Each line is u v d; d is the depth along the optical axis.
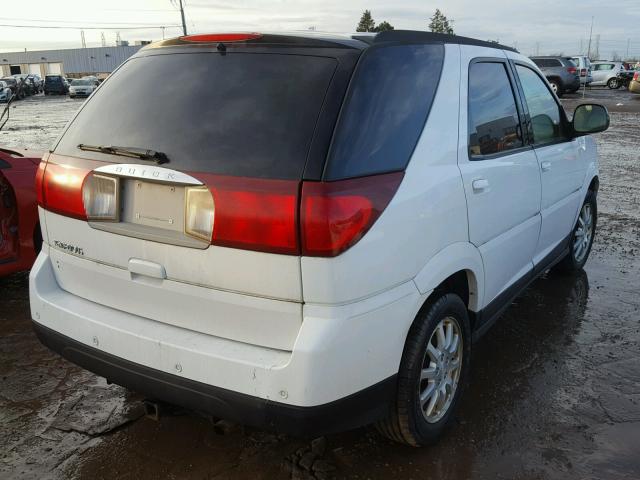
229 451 2.89
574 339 4.17
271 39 2.56
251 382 2.27
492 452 2.92
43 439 2.98
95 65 86.56
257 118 2.36
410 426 2.71
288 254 2.20
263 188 2.21
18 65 91.62
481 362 3.83
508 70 3.73
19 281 5.23
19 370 3.68
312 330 2.21
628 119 19.45
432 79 2.84
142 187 2.51
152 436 3.01
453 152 2.87
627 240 6.55
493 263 3.32
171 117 2.53
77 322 2.70
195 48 2.71
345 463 2.82
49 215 2.86
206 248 2.33
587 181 5.12
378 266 2.34
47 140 16.03
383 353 2.43
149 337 2.48
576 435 3.06
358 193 2.25
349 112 2.30
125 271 2.60
